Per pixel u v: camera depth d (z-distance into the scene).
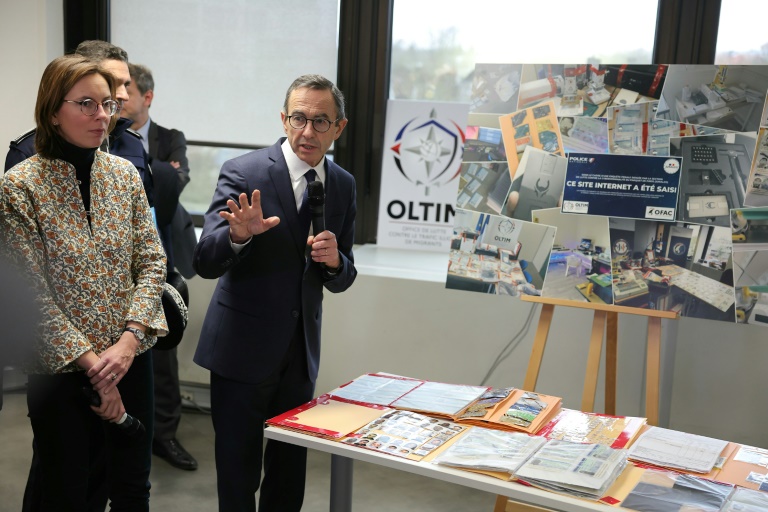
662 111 2.89
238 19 4.13
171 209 3.12
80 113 1.99
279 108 4.17
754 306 2.78
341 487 2.07
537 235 3.04
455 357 3.76
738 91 2.80
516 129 3.08
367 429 2.04
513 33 3.86
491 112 3.12
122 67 2.59
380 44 3.99
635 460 1.94
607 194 2.94
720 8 3.56
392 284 3.77
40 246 1.99
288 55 4.11
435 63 3.99
